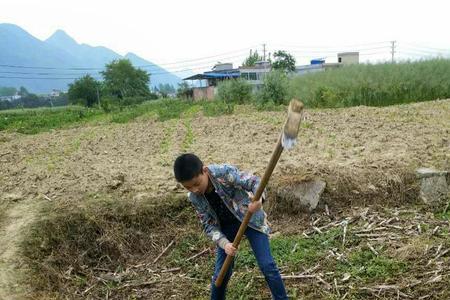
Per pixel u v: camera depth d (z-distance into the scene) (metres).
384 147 7.88
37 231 5.35
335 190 6.00
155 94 75.25
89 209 5.74
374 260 4.61
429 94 19.55
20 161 9.89
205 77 53.97
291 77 25.67
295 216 5.86
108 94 68.56
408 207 5.87
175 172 3.21
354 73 21.50
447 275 4.20
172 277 4.87
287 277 4.47
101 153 9.97
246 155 8.02
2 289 4.41
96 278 4.96
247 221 3.24
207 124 13.59
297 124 2.81
